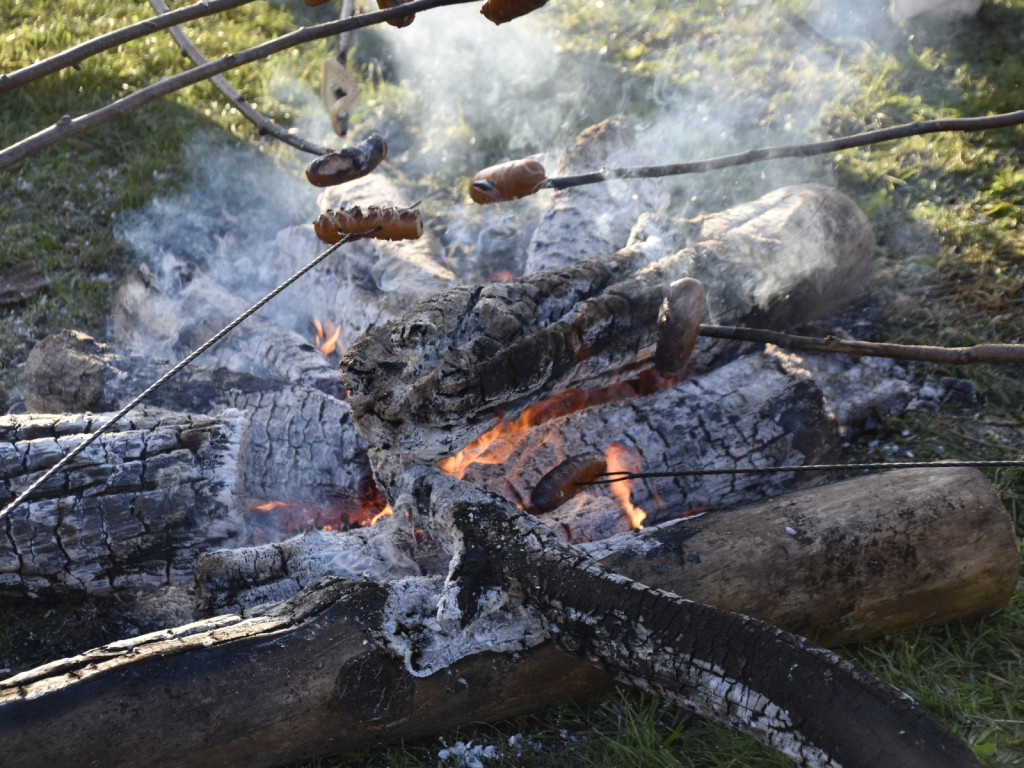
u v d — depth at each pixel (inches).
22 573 72.0
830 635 69.4
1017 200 105.5
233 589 70.0
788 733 58.4
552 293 71.7
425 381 67.3
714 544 68.4
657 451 76.7
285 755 63.3
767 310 84.7
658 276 75.7
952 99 122.3
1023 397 87.7
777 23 140.9
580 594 62.7
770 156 69.6
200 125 119.6
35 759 59.9
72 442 72.7
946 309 94.4
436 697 64.3
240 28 140.3
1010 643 71.0
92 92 122.3
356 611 63.9
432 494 68.5
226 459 73.4
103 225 107.7
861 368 88.6
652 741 65.3
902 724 56.8
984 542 70.1
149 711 61.2
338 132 66.6
